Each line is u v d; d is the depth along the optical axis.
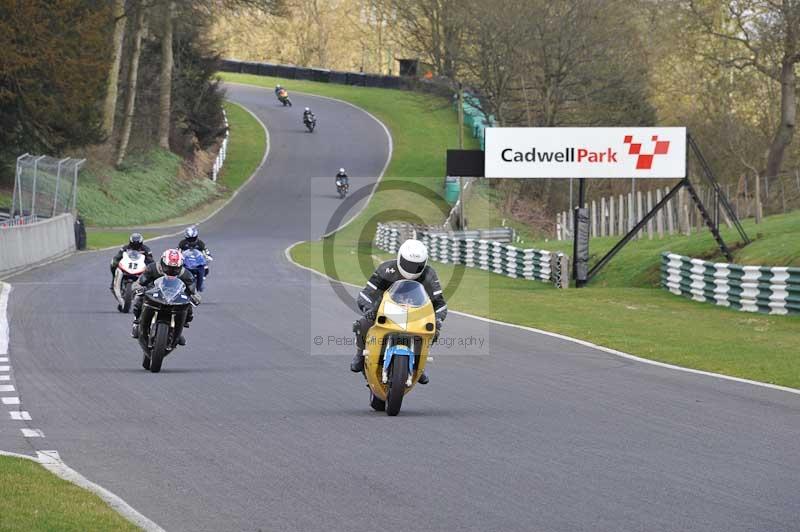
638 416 45.34
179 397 49.47
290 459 36.12
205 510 29.50
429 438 40.03
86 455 36.59
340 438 39.91
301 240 199.50
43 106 185.88
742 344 73.00
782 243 113.19
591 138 118.38
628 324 86.12
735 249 121.38
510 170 118.56
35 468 32.94
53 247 143.75
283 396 50.34
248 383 54.19
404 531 27.45
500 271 148.25
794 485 32.69
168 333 58.81
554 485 32.50
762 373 59.72
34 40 182.25
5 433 40.34
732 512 29.41
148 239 185.62
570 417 45.00
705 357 66.38
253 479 33.16
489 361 64.25
